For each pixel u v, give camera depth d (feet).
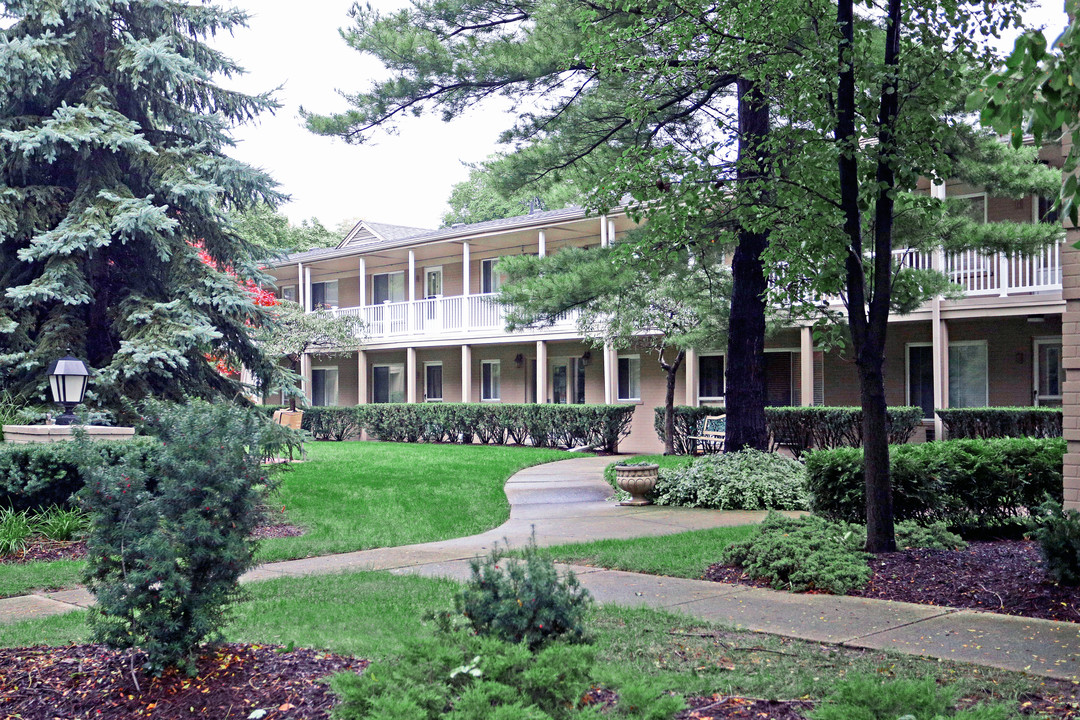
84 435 16.42
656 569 26.37
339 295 109.09
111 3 47.29
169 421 16.33
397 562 28.58
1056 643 17.72
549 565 15.58
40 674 15.80
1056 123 13.01
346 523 36.09
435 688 11.99
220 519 16.17
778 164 28.86
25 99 45.93
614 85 40.73
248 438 16.67
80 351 45.34
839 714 11.09
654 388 79.10
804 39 26.96
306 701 14.23
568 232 82.84
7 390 44.14
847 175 25.96
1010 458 31.58
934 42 25.70
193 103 50.72
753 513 40.06
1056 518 22.76
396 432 87.04
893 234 44.06
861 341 26.66
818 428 61.67
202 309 48.37
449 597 22.35
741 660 16.65
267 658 16.49
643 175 27.99
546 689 12.03
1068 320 24.38
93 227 43.60
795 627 19.24
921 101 26.21
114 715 14.02
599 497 45.55
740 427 44.55
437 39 42.57
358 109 43.88
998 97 13.04
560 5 41.27
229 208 53.62
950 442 33.24
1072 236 24.45
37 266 46.06
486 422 80.59
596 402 82.74
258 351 51.44
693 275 53.67
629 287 46.98
